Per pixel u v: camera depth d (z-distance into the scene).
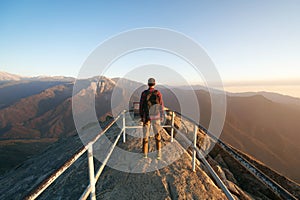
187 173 4.04
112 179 3.92
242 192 4.27
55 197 3.81
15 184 6.78
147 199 3.23
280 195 1.44
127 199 3.25
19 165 10.20
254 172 1.82
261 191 4.82
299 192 5.29
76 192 3.75
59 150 9.61
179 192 3.38
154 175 3.95
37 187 1.46
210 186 3.64
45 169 7.35
